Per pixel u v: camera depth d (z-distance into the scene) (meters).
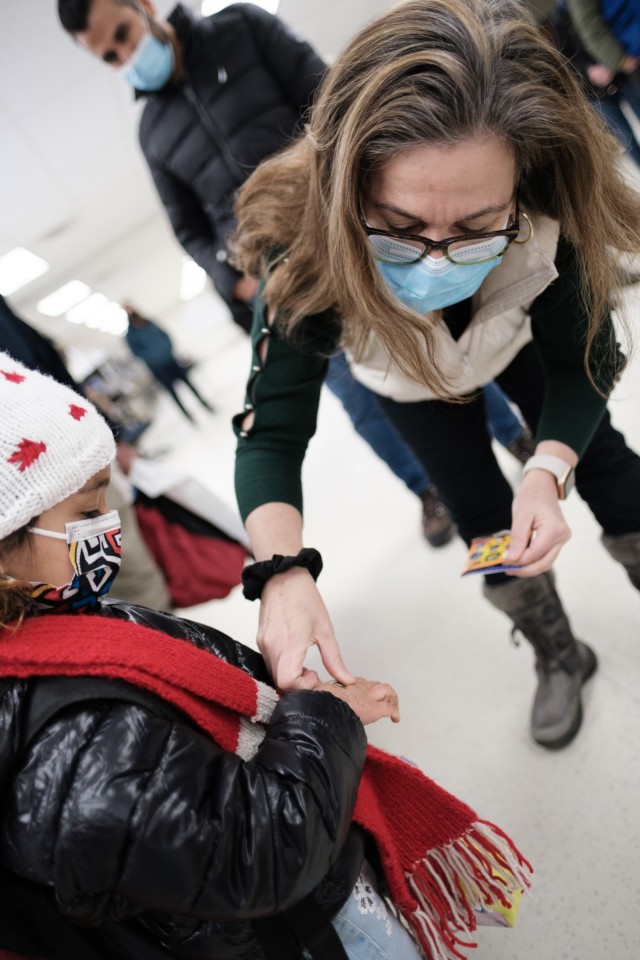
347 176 0.67
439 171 0.65
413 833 0.83
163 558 1.75
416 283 0.78
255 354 0.94
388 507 2.64
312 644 0.76
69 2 1.59
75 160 4.87
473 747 1.40
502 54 0.65
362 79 0.65
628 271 0.93
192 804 0.52
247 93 1.75
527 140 0.67
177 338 16.45
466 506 1.21
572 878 1.10
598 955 0.99
